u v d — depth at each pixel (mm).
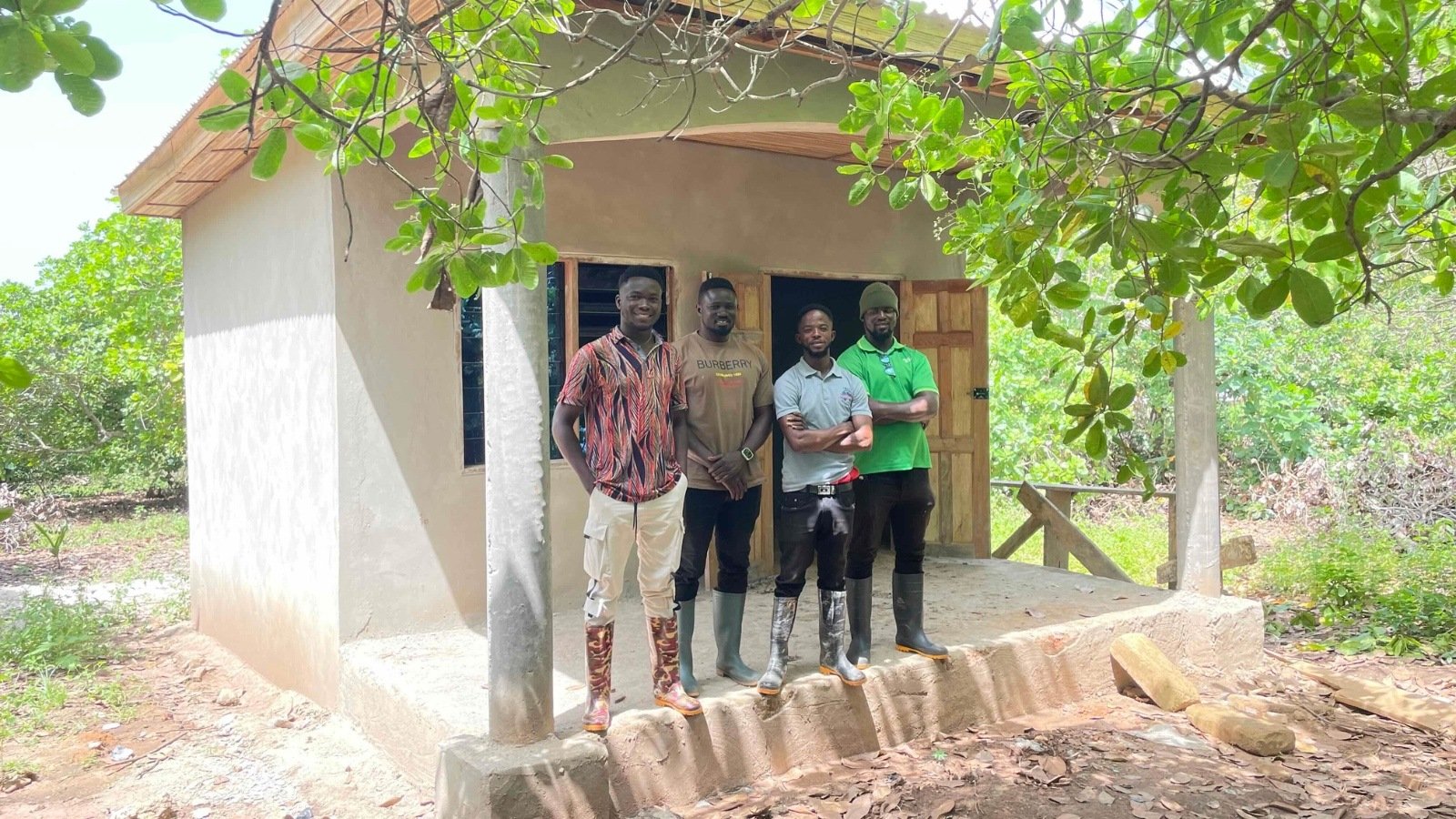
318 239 5359
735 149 6750
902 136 3586
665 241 6434
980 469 7590
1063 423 12344
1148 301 2561
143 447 14500
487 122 3771
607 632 4012
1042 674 5320
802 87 4848
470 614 5699
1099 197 2443
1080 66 2797
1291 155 2146
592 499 3977
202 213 7426
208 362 7320
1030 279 2688
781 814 4035
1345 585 7727
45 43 1603
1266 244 2285
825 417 4422
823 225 7223
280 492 5973
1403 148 2307
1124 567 9484
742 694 4332
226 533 6938
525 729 3859
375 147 2469
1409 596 7316
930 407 4695
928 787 4297
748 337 6723
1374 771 4613
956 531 7688
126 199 7750
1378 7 2479
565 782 3748
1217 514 6465
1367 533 9203
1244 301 2475
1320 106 2250
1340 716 5367
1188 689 5289
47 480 14766
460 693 4508
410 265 5480
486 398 3932
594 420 4008
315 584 5516
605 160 6172
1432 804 4215
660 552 4051
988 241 2818
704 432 4348
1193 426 6449
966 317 7566
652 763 4055
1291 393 11648
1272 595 8188
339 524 5230
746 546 4504
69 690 6281
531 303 3879
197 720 5691
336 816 4289
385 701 4695
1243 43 2172
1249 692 5742
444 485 5609
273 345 6055
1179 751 4773
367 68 2314
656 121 4469
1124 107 2656
